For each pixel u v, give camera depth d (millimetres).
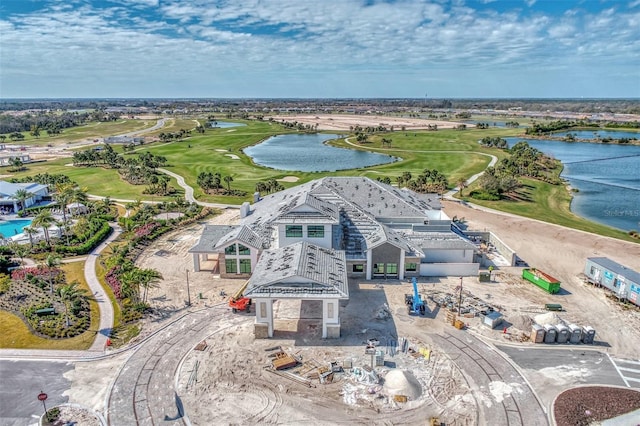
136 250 69000
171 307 50656
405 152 175375
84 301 52156
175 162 152375
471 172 132375
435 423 32656
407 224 65625
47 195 107000
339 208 64125
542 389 36750
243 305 49031
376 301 51812
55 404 34969
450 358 40906
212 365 39875
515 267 62594
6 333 45219
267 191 105750
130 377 38219
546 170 137000
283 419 33375
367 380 37594
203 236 61750
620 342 43812
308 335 44625
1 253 66375
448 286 56125
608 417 33531
